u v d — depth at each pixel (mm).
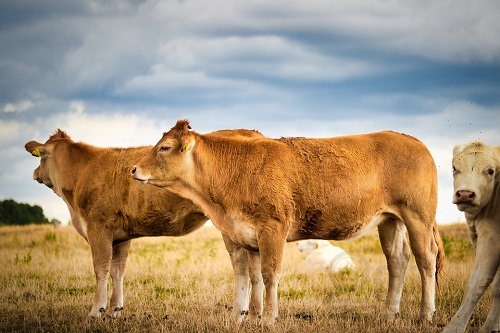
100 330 11195
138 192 12086
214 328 10766
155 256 20453
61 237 26969
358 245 21297
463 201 8984
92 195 12414
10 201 47969
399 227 11703
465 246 19312
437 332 10047
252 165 10961
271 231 10750
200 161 11094
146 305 13297
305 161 11016
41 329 11070
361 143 11305
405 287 14117
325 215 11000
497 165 9227
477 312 11523
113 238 12477
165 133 11305
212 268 17391
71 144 13195
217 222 11266
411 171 11242
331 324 10820
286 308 12586
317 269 17109
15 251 23141
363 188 11055
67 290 15398
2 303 13516
